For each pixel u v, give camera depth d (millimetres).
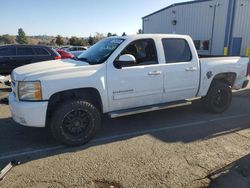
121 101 4898
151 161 3932
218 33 20391
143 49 5086
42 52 11383
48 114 4578
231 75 6418
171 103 5508
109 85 4688
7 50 10969
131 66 4906
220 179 3441
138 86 4988
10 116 6074
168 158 4023
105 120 5887
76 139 4465
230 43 19625
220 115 6266
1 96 7879
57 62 5039
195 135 4988
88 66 4555
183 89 5602
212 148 4391
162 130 5258
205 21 21391
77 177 3510
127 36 5066
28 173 3619
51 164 3877
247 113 6445
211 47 21125
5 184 3350
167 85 5340
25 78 4184
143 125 5559
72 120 4445
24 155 4191
